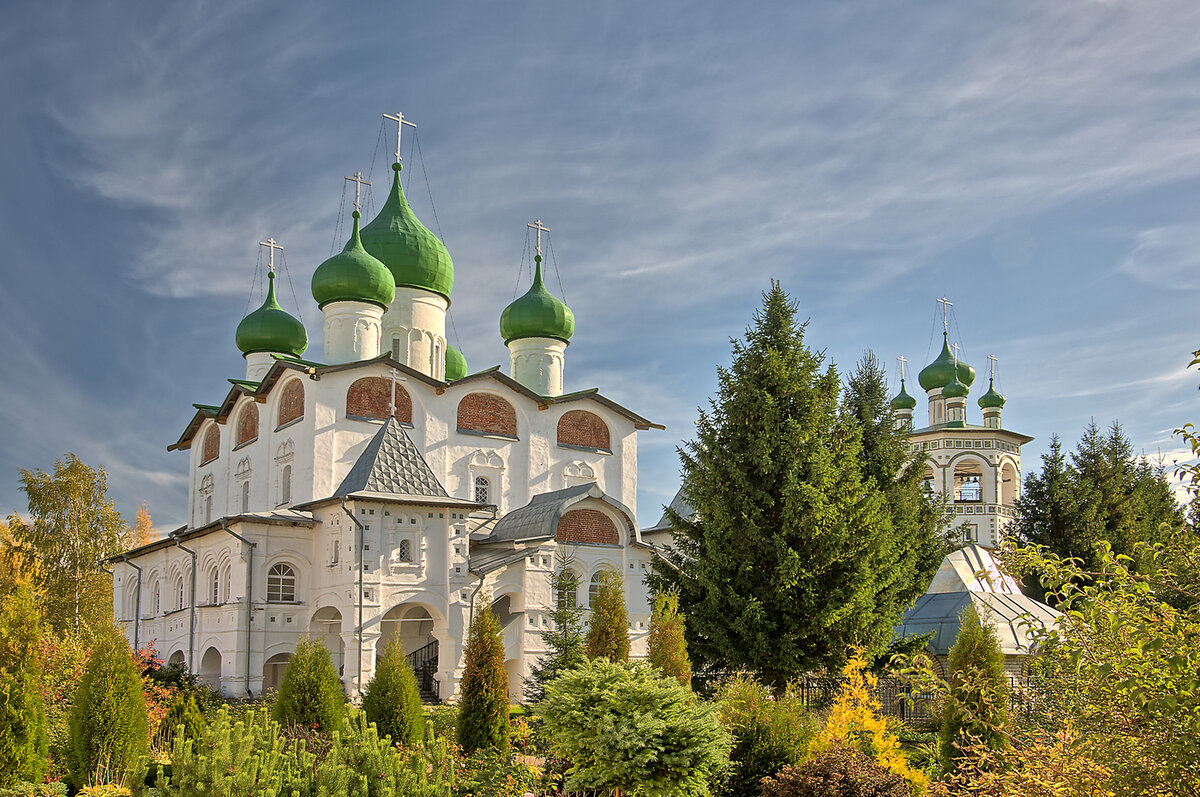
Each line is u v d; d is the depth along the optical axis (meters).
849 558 24.34
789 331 26.33
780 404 25.39
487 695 19.94
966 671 15.48
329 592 32.81
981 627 16.27
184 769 12.65
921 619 27.39
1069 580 9.74
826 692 25.16
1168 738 8.15
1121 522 40.66
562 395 47.19
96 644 17.53
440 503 32.72
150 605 44.16
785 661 23.52
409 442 33.91
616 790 14.91
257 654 32.84
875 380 35.72
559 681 15.74
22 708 16.36
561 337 50.28
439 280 48.78
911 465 35.50
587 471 46.84
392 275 45.78
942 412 65.06
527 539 34.97
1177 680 8.00
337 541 32.88
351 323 43.94
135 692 17.20
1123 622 8.41
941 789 12.30
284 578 34.00
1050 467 41.75
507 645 33.97
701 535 26.39
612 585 23.16
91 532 54.94
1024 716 15.57
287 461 41.16
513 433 45.12
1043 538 40.72
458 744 19.56
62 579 53.12
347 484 32.94
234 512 45.38
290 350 50.78
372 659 30.83
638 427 49.34
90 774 16.55
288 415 42.06
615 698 14.81
